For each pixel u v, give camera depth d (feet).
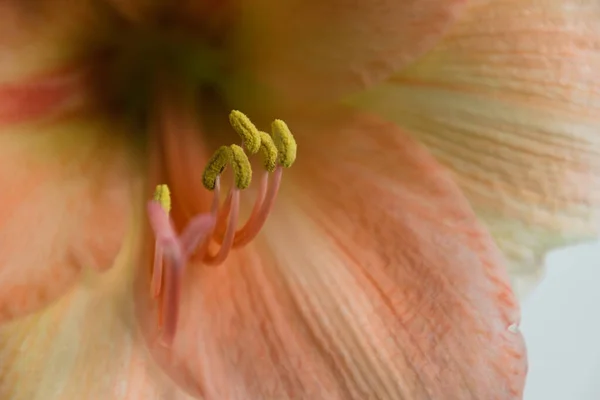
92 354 0.90
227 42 0.97
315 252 0.93
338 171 0.94
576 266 1.16
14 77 0.90
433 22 0.89
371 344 0.92
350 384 0.91
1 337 0.89
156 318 0.91
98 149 0.95
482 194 0.94
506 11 0.92
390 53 0.91
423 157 0.92
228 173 0.96
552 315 1.16
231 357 0.91
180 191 0.95
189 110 0.97
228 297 0.92
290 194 0.95
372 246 0.93
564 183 0.93
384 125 0.93
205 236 0.91
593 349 1.17
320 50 0.93
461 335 0.91
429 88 0.93
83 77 0.95
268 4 0.93
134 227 0.93
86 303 0.91
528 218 0.94
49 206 0.90
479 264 0.91
